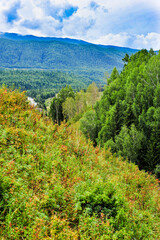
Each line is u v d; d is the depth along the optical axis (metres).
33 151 6.16
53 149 7.21
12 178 4.35
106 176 8.21
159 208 7.89
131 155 25.38
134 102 33.72
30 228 3.48
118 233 4.56
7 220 3.41
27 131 7.01
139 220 5.89
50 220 4.04
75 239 3.73
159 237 5.75
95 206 5.20
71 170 6.54
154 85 34.03
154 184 11.39
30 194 4.27
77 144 9.20
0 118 6.70
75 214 4.52
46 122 9.24
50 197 4.52
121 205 5.68
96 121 41.81
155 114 27.12
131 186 9.01
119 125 33.12
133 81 43.62
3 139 5.63
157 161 25.39
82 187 5.66
